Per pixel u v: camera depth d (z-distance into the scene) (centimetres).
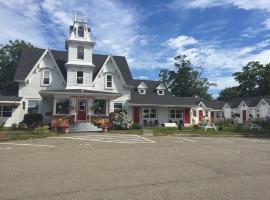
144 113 3497
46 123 2872
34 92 2945
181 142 1758
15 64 5019
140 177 770
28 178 742
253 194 624
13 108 2861
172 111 3688
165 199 578
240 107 5600
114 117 2834
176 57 6475
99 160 1033
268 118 4484
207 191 642
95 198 579
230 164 990
